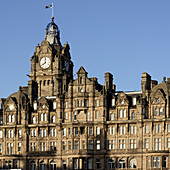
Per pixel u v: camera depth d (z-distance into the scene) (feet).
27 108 619.67
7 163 613.52
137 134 577.84
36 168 606.14
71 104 602.85
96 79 633.61
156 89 583.17
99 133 590.96
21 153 612.70
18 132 618.03
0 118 631.15
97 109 594.65
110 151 584.81
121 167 580.30
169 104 572.51
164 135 568.00
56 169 598.34
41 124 609.83
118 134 586.04
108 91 604.90
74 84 605.73
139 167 571.69
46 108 614.34
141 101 580.30
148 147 572.92
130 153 577.43
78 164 591.37
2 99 640.58
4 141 621.31
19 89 635.25
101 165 584.81
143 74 593.83
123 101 588.50
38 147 609.83
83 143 592.60
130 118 584.40
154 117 574.97
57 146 601.62
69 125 597.93
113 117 592.19
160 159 563.48
